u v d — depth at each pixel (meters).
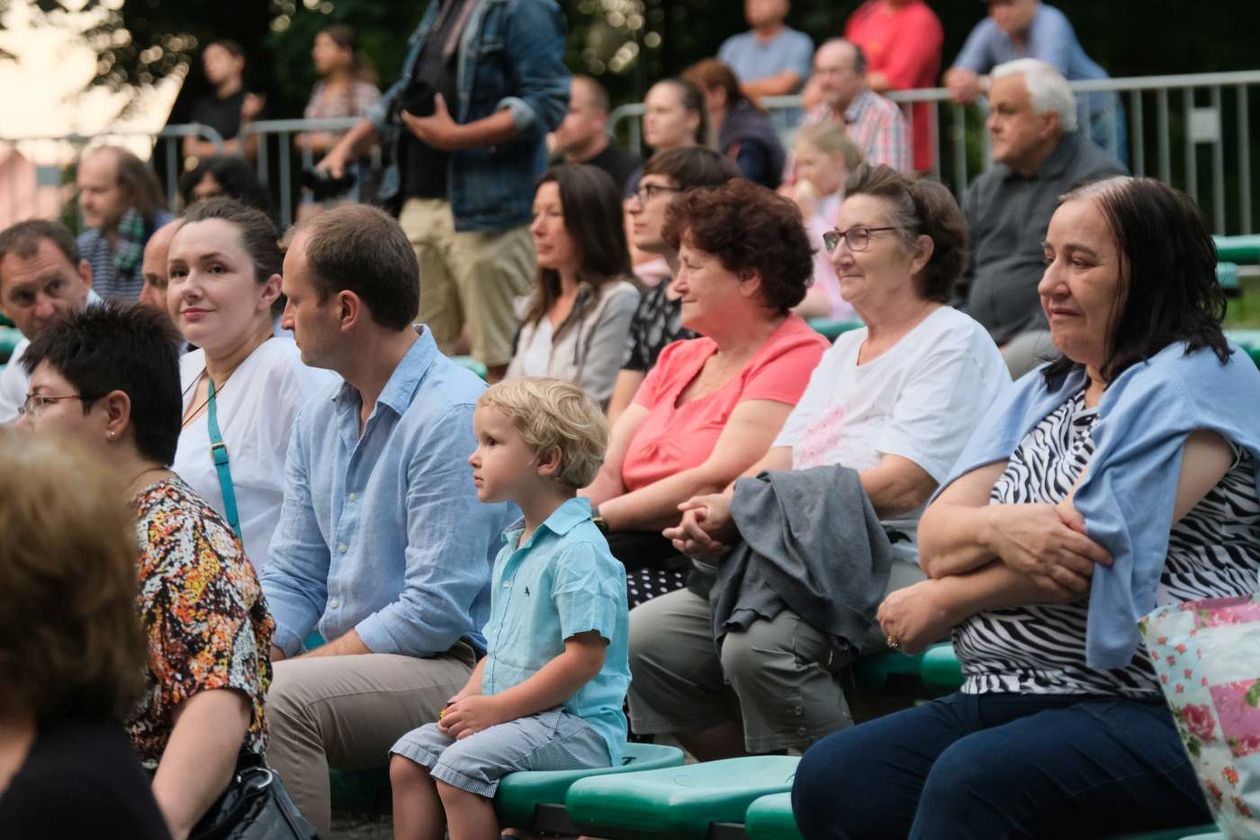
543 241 16.22
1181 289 8.76
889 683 11.55
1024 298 17.16
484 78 20.08
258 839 8.36
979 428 9.68
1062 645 8.75
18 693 5.59
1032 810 8.23
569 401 10.50
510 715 10.29
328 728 10.91
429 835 10.44
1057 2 42.44
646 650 11.99
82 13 42.91
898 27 25.00
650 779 9.87
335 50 28.44
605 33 46.81
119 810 5.50
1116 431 8.54
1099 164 16.94
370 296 11.38
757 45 27.31
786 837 9.17
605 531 12.98
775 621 11.13
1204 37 41.97
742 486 11.64
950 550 9.10
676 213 13.50
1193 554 8.53
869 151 22.92
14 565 5.46
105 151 21.14
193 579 8.28
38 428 8.87
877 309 12.20
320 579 12.05
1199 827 8.35
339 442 11.77
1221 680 7.55
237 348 12.62
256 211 12.84
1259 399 8.62
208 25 43.59
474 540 11.30
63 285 16.33
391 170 21.14
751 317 13.37
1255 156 23.30
